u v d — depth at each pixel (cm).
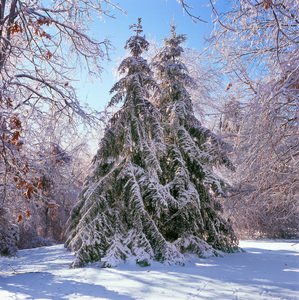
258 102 412
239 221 1733
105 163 1215
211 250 1182
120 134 1196
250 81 536
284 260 1048
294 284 696
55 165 889
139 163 1260
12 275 876
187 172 1285
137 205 1098
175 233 1290
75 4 916
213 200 1335
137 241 1070
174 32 1516
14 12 835
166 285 720
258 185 545
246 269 900
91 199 1120
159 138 1202
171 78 1445
